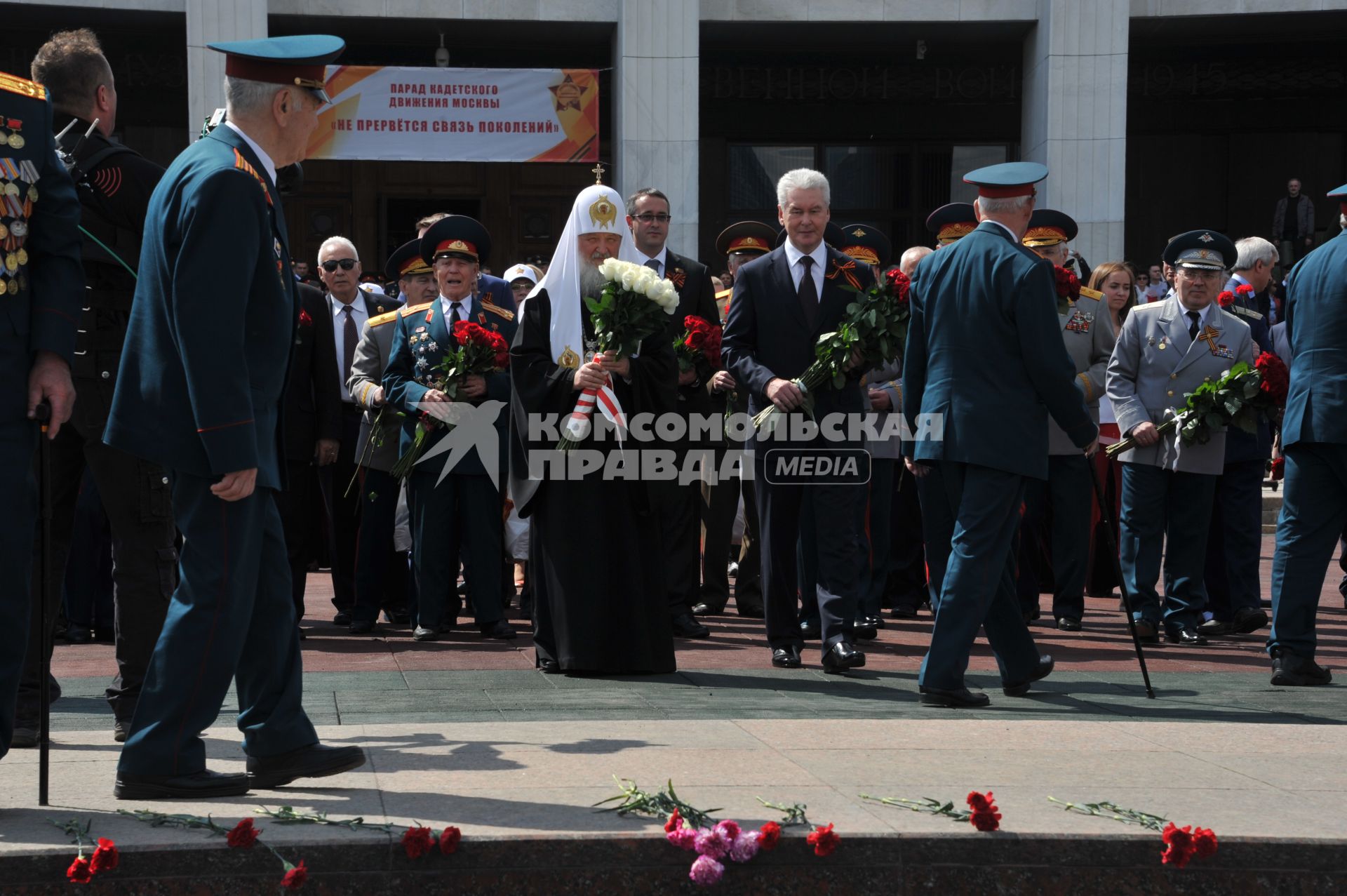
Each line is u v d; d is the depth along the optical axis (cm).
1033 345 529
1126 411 760
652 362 622
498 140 1692
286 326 378
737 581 878
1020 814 354
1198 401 720
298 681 389
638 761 417
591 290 629
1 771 402
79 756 427
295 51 379
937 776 399
